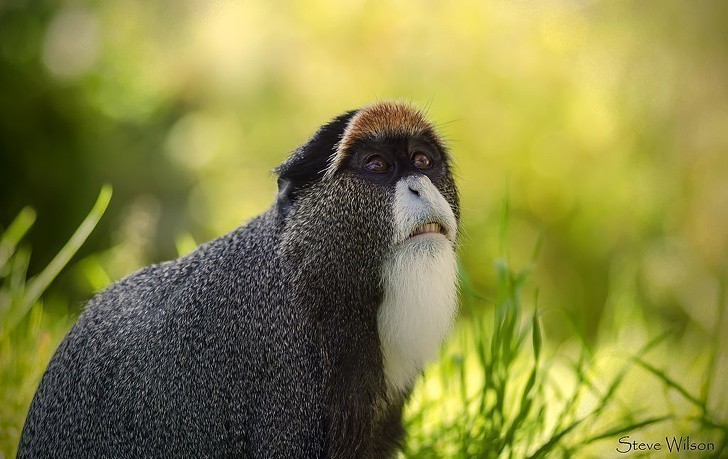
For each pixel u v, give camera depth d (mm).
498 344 8492
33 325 9953
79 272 16844
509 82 21109
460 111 21281
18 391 9242
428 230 7242
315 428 7305
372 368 7422
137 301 7891
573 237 21609
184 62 22672
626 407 9383
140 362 7566
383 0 21594
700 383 9945
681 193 18781
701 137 18453
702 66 18203
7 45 20281
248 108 22938
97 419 7559
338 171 7344
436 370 10820
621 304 13508
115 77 21984
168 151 22844
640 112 19188
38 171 20125
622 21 19062
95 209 10008
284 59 22328
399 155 7406
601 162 21031
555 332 18109
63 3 20953
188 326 7629
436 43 21328
